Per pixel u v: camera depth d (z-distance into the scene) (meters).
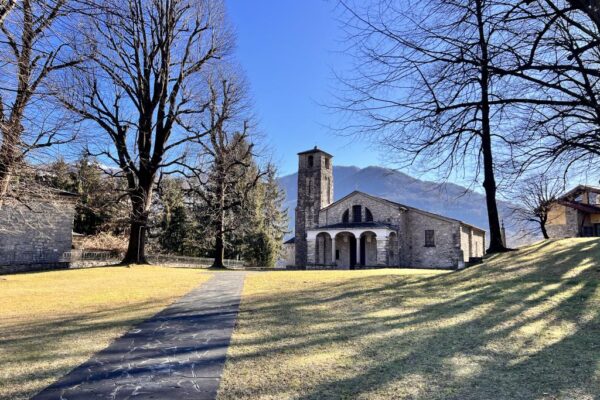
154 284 15.88
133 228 26.17
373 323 7.81
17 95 12.62
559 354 5.47
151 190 26.22
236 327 7.85
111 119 24.56
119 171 25.98
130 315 9.38
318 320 8.25
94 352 6.24
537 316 7.55
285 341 6.70
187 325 8.10
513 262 14.17
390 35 5.84
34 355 6.13
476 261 15.64
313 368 5.30
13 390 4.69
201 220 43.53
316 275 18.39
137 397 4.42
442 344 6.22
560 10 5.31
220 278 18.25
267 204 56.00
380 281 13.82
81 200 36.53
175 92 26.00
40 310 10.47
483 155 8.10
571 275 11.18
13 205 20.52
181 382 4.88
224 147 31.77
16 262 26.70
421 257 39.91
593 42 5.32
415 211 40.84
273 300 11.01
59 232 28.94
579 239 18.62
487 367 5.14
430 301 9.73
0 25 10.08
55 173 18.09
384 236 37.31
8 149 13.05
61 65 15.41
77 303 11.46
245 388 4.66
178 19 25.59
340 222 42.97
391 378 4.86
